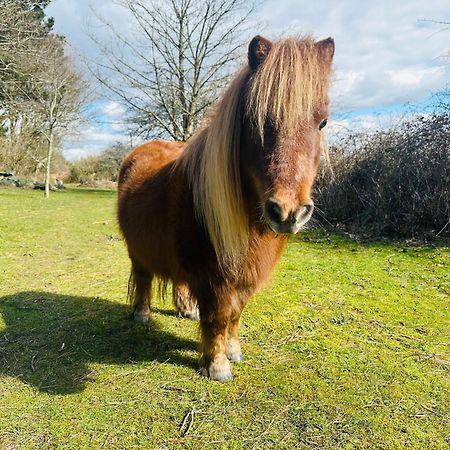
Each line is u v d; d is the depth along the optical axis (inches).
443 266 188.2
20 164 802.2
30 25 411.8
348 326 125.2
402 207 249.9
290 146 64.9
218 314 92.5
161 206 99.7
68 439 73.5
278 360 104.0
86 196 631.2
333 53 74.3
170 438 74.2
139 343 114.7
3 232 275.1
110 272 188.1
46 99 590.9
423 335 119.4
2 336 118.5
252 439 74.1
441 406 84.7
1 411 81.5
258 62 72.1
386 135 269.6
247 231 82.4
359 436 75.2
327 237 255.3
